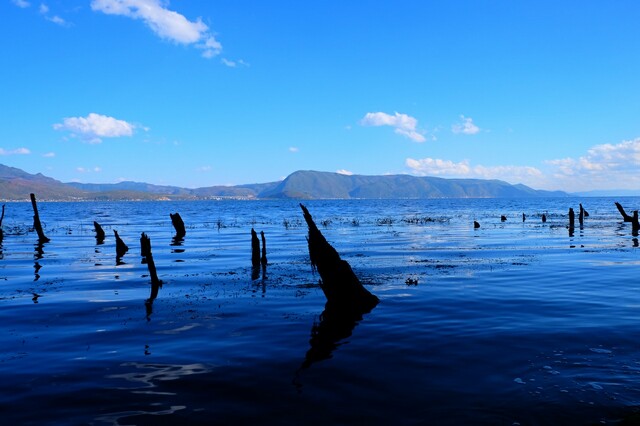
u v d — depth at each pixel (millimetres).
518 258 25500
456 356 9227
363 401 7188
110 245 36344
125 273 21781
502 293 15773
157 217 94750
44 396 7590
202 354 9711
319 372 8516
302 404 7129
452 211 119500
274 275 20875
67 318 13078
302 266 23891
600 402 6949
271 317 13000
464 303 14266
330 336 10938
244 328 11828
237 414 6832
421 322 12070
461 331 11086
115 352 9938
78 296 16281
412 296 15500
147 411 6977
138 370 8789
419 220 72250
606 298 14781
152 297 16047
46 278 20375
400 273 20500
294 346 10188
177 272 21984
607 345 9773
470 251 29312
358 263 24016
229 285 18328
